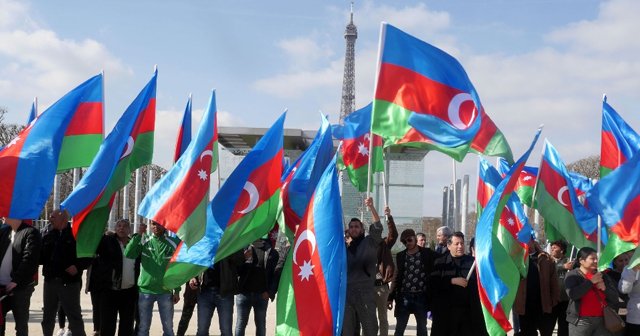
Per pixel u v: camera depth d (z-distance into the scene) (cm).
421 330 1642
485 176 1777
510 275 1256
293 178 1459
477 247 1275
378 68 1316
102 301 1478
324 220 1157
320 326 1130
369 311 1353
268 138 1391
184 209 1280
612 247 1320
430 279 1409
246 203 1362
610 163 1561
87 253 1364
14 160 1365
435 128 1302
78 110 1464
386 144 1319
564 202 1680
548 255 1627
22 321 1334
